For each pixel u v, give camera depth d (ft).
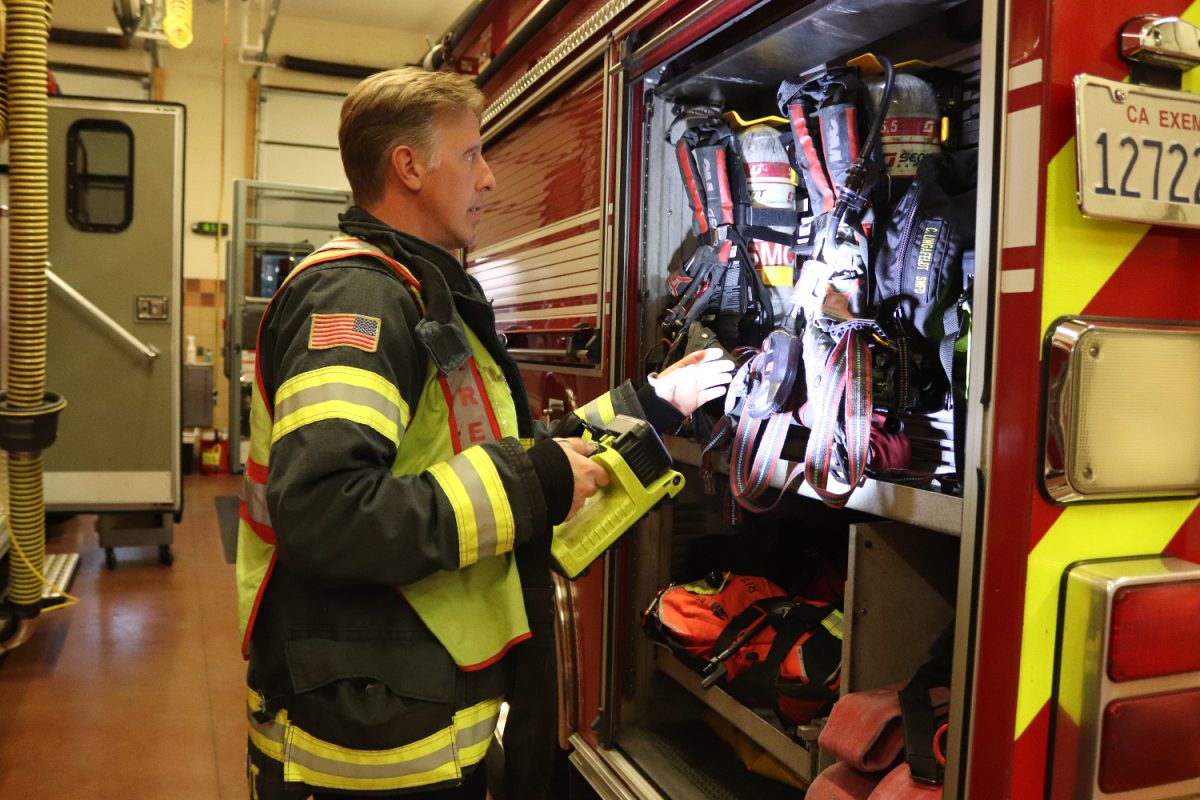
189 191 28.73
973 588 3.69
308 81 29.71
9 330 11.01
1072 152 3.47
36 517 11.55
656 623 6.97
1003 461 3.59
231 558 17.62
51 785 8.87
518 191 9.60
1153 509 3.78
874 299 5.23
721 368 5.62
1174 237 3.74
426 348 3.97
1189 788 3.71
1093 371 3.46
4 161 15.61
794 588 7.07
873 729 4.51
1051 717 3.62
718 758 7.14
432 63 12.48
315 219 28.66
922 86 5.41
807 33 6.13
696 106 7.35
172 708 10.75
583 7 7.61
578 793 7.84
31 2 10.59
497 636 4.18
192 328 28.84
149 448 15.84
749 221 6.40
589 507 4.54
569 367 8.14
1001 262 3.58
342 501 3.53
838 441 4.95
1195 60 3.61
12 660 12.13
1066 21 3.43
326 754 3.98
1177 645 3.59
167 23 19.36
